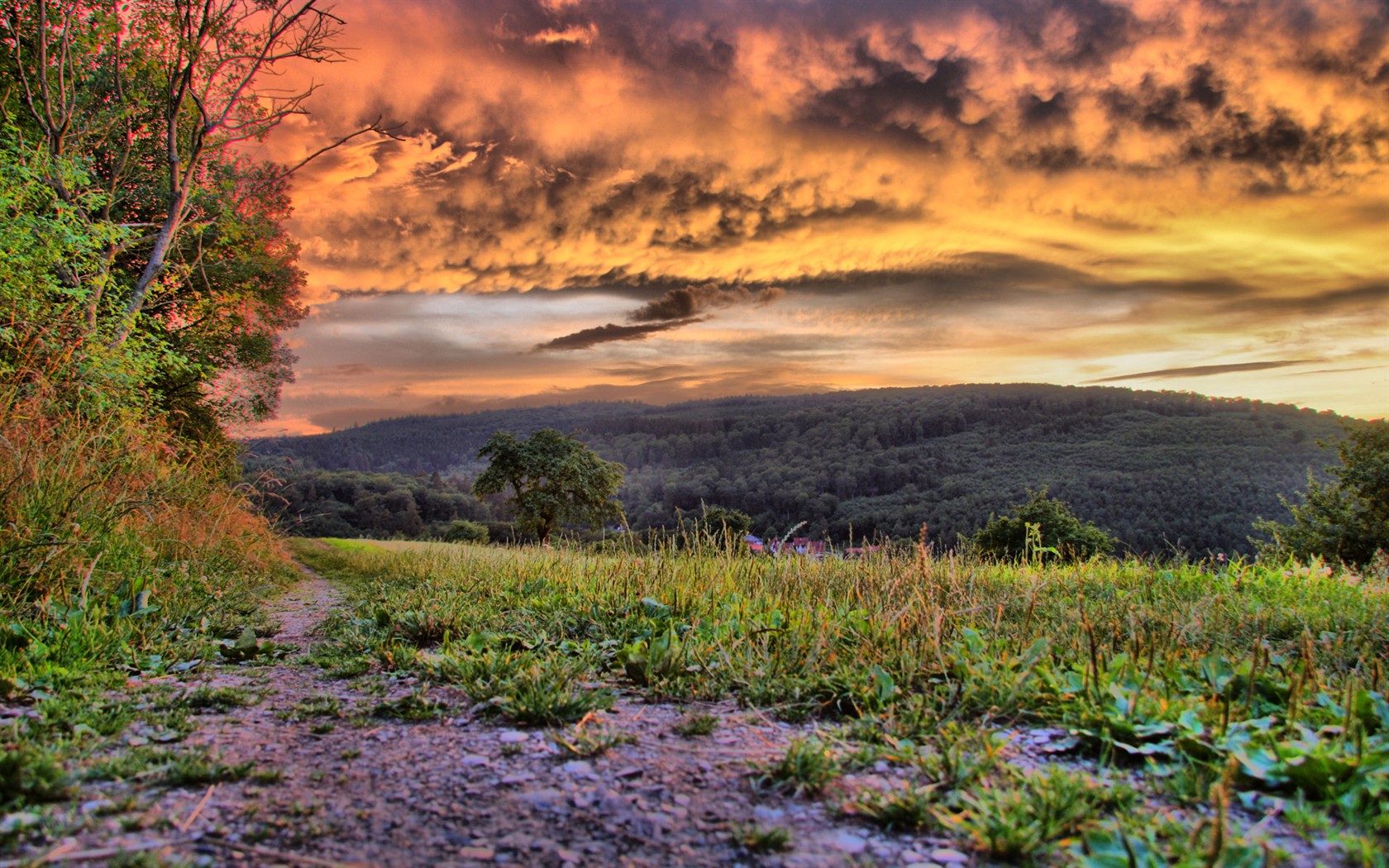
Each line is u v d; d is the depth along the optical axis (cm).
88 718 260
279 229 2339
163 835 171
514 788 212
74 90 1451
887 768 229
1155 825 176
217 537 896
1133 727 239
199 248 1783
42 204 1063
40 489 526
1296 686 259
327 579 1362
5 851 156
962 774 212
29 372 651
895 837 180
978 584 561
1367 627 439
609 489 4422
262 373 2355
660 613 492
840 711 297
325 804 196
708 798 206
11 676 296
